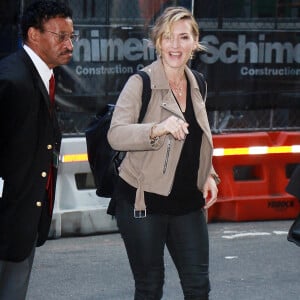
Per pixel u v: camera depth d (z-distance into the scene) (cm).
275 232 872
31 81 425
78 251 783
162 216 452
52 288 667
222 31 888
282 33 917
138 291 458
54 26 432
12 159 425
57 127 445
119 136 431
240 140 905
